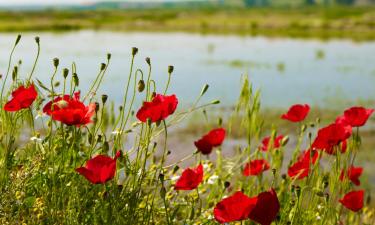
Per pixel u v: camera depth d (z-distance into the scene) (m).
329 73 23.11
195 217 3.10
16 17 77.06
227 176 3.52
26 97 2.66
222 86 19.00
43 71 21.45
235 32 58.56
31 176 2.80
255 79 20.97
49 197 2.71
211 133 3.35
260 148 3.91
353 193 3.11
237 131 10.88
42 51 32.28
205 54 32.53
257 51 34.91
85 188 2.72
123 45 38.84
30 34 51.06
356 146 3.34
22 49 33.50
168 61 28.06
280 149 3.62
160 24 69.62
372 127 11.89
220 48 37.25
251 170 3.50
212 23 68.25
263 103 15.35
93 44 39.22
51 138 2.90
